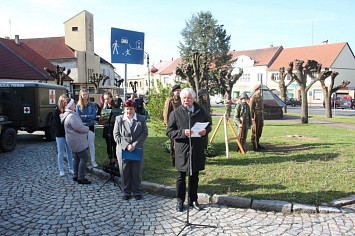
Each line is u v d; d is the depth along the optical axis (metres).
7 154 9.30
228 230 4.20
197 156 4.76
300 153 8.45
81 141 6.13
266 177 6.19
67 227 4.33
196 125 4.50
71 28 46.34
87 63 46.56
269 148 9.38
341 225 4.27
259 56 62.00
